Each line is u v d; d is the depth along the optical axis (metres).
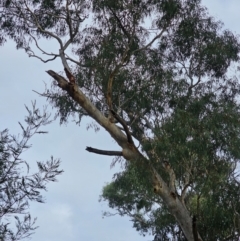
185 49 20.20
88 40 19.95
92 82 19.56
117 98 19.48
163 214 20.78
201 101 18.09
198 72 20.11
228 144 17.39
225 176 17.52
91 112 18.23
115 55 19.08
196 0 19.97
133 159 18.00
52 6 20.11
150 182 17.89
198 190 18.09
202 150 17.11
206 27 20.14
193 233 17.50
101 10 19.44
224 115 17.78
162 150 17.20
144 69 19.28
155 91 19.02
